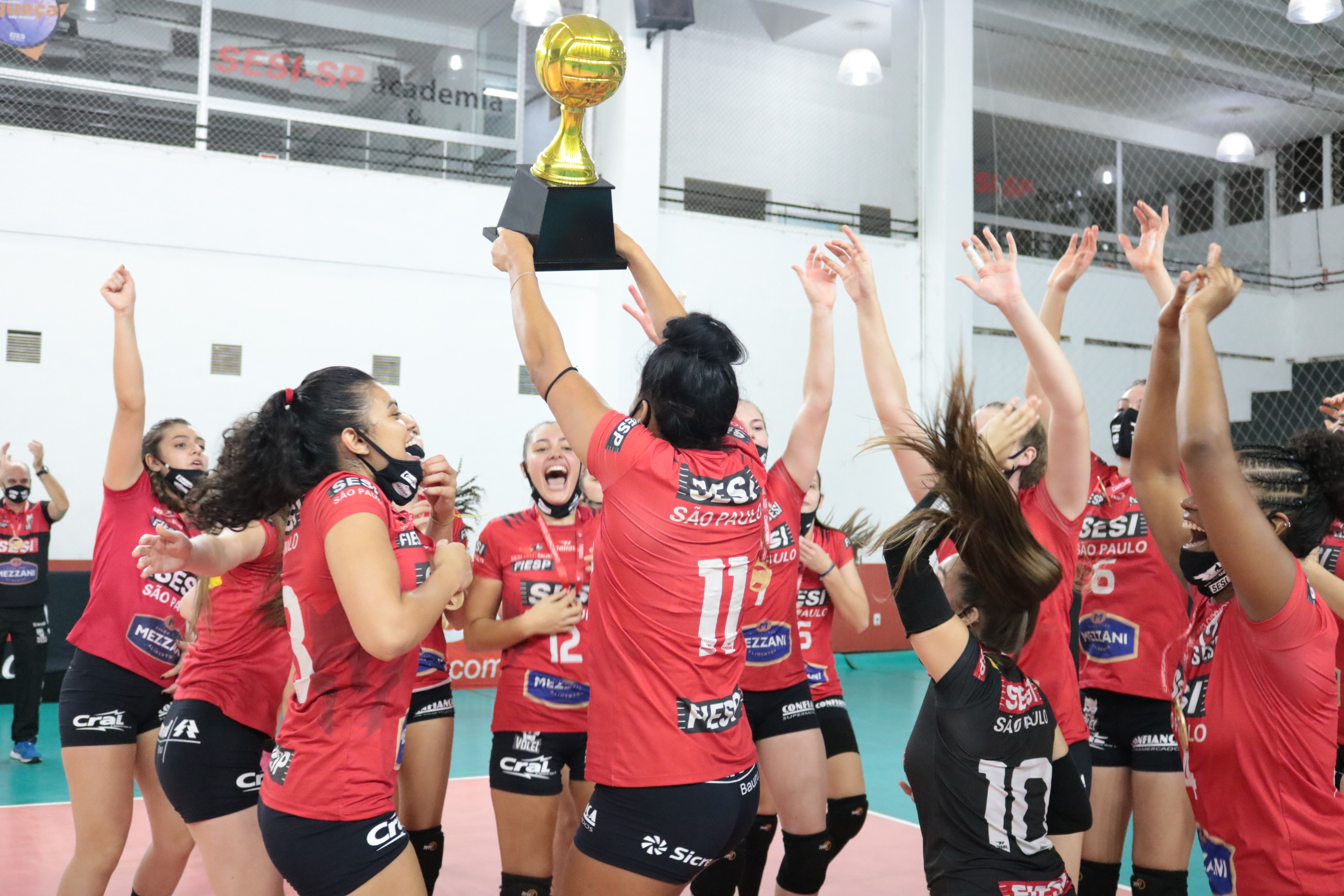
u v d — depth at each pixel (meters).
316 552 2.11
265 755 3.41
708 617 2.05
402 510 2.45
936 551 2.14
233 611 2.68
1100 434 12.83
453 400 9.77
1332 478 1.94
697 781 2.02
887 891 4.12
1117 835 3.25
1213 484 1.75
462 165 10.27
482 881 4.20
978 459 2.07
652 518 2.03
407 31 10.03
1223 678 1.95
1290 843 1.86
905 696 8.84
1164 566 3.17
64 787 5.68
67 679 3.14
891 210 12.13
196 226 8.88
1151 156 14.12
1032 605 2.09
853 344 11.73
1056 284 3.08
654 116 10.41
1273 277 14.28
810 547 3.76
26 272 8.36
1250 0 12.12
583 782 3.21
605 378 10.19
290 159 9.55
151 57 9.02
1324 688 1.83
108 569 3.16
